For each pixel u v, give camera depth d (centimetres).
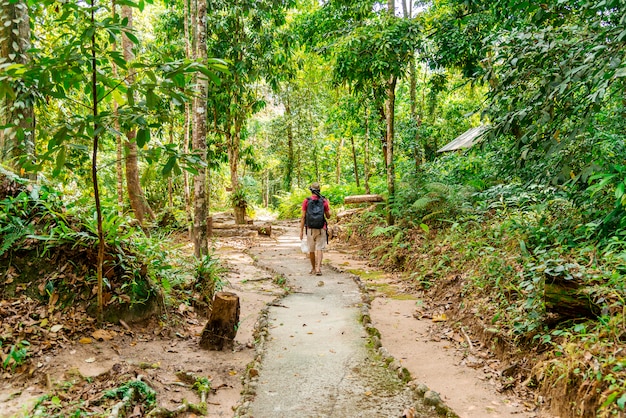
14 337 366
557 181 512
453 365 416
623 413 272
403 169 1390
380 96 1148
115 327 430
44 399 308
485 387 371
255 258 987
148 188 1666
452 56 930
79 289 429
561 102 518
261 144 3288
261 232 1438
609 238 474
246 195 1619
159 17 1534
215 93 1463
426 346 466
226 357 434
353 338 487
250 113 1666
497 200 805
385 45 881
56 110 767
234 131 1634
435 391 362
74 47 344
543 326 399
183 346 447
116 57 353
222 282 645
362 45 932
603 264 429
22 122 510
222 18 1416
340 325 531
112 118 350
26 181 446
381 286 729
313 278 795
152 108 352
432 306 598
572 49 491
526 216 643
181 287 561
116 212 538
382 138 1416
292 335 498
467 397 352
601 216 512
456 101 1712
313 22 1302
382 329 520
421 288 684
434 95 1498
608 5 448
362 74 983
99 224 402
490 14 895
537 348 388
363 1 1101
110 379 347
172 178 1516
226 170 2678
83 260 443
